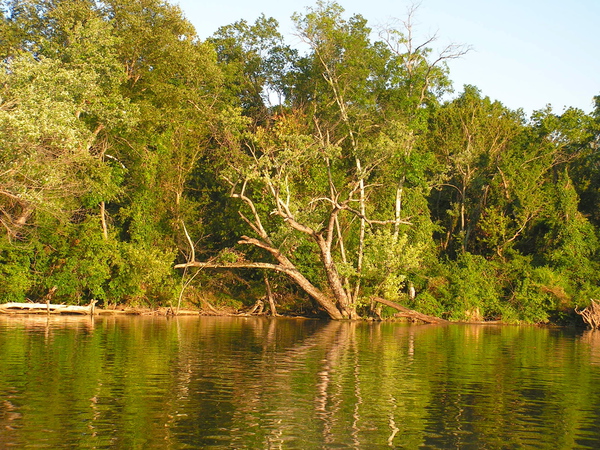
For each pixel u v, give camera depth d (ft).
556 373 52.01
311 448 29.45
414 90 128.36
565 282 128.98
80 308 113.39
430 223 133.39
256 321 110.32
